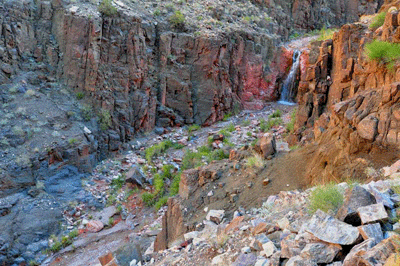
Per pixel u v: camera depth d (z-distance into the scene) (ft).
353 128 22.31
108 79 56.70
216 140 56.95
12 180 41.55
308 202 16.49
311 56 44.09
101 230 40.91
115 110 57.11
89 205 44.14
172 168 50.29
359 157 20.98
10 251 35.81
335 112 24.44
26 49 55.21
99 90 55.67
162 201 43.47
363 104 22.90
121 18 58.65
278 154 29.43
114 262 19.83
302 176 24.81
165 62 65.10
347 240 10.60
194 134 62.69
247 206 24.20
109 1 59.41
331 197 13.83
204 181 29.27
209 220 23.80
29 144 45.80
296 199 18.98
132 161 53.47
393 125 20.01
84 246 38.01
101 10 57.47
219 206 25.50
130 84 59.52
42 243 37.76
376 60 29.96
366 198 12.16
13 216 38.88
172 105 65.82
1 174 41.11
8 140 45.01
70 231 40.19
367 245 9.78
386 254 8.92
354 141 21.52
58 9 57.26
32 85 53.88
